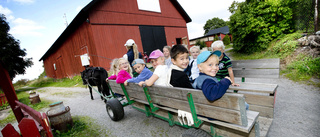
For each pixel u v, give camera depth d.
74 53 13.12
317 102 2.95
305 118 2.52
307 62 4.68
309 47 5.28
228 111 1.37
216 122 1.57
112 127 3.28
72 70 14.81
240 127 1.37
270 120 2.17
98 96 6.23
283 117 2.66
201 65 1.65
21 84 30.89
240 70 3.61
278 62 3.01
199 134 1.64
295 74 4.56
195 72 2.52
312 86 3.70
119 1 11.18
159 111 2.52
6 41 16.31
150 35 13.24
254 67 3.38
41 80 22.31
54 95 8.39
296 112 2.74
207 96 1.41
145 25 12.88
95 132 3.18
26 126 2.16
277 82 4.43
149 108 2.72
